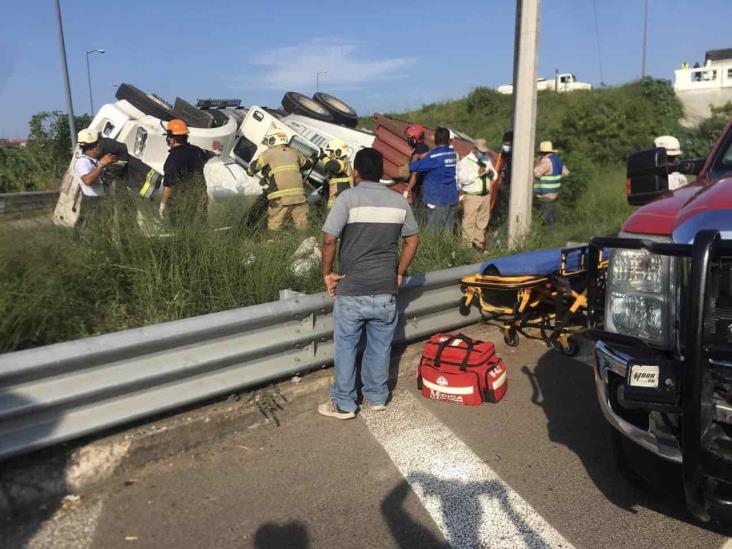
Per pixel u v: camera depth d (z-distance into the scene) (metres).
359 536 3.31
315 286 5.61
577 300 5.89
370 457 4.11
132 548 3.19
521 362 5.83
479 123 27.03
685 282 3.05
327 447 4.22
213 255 5.29
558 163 10.77
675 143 8.00
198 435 4.14
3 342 4.00
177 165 6.34
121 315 4.74
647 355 3.16
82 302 4.59
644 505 3.59
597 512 3.53
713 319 2.91
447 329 6.09
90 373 3.65
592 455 4.14
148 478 3.80
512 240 8.30
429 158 8.34
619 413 3.37
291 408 4.66
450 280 5.95
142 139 8.85
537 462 4.06
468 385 4.84
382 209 4.36
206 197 6.09
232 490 3.71
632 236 3.49
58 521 3.39
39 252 4.61
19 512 3.45
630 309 3.26
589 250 3.52
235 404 4.41
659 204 3.62
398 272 4.68
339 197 4.38
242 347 4.32
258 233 6.09
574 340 5.90
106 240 5.09
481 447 4.25
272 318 4.45
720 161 4.54
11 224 4.79
